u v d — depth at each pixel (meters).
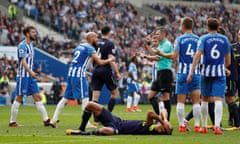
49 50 98.19
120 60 97.44
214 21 37.03
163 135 34.88
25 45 44.16
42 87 86.56
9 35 96.69
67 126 43.22
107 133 34.25
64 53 98.62
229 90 41.97
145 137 33.53
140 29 116.31
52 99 86.12
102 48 44.28
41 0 110.31
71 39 106.06
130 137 33.38
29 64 44.31
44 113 43.72
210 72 37.09
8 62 87.44
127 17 118.25
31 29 44.38
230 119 44.62
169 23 124.75
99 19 111.81
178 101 38.66
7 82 83.25
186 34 38.31
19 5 108.44
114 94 45.12
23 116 55.72
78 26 107.56
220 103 37.09
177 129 40.72
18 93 43.78
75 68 41.97
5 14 101.88
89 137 33.44
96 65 44.69
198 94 38.34
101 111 34.72
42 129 40.38
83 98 41.94
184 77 38.25
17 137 33.88
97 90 44.62
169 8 131.62
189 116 42.75
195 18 131.88
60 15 108.69
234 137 35.06
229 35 130.25
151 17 123.38
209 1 141.50
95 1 117.56
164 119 35.22
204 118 37.97
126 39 109.69
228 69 42.12
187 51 38.09
